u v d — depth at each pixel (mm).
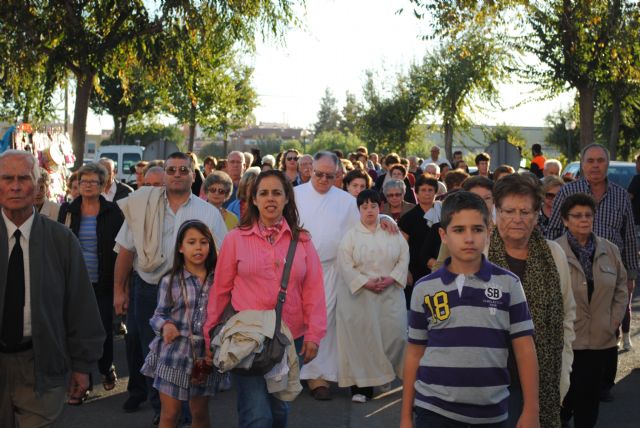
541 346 4512
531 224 4535
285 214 5395
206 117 37125
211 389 5719
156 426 6992
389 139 47375
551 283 4566
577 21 21703
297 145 89562
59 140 16531
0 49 19797
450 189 9633
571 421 7105
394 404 7727
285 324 5184
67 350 4676
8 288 4422
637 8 21531
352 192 9805
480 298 3941
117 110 38500
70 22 19875
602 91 31203
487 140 51875
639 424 6965
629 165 22422
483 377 3896
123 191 10852
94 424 7055
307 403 7758
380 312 7871
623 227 7805
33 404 4465
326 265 8125
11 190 4383
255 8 20391
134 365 7438
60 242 4609
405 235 8703
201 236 5809
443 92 40562
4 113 25031
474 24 20906
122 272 7039
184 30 20422
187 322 5770
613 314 6211
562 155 54469
